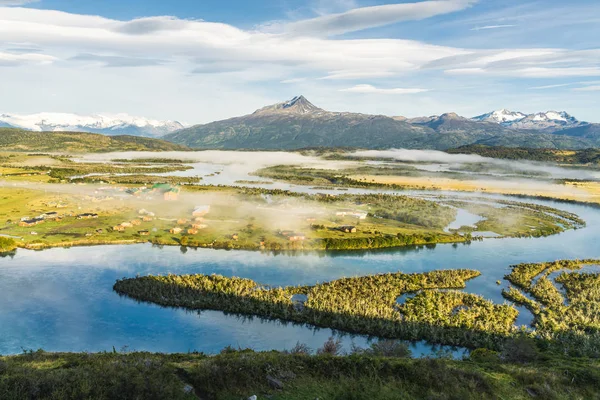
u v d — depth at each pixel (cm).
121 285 13938
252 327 11725
